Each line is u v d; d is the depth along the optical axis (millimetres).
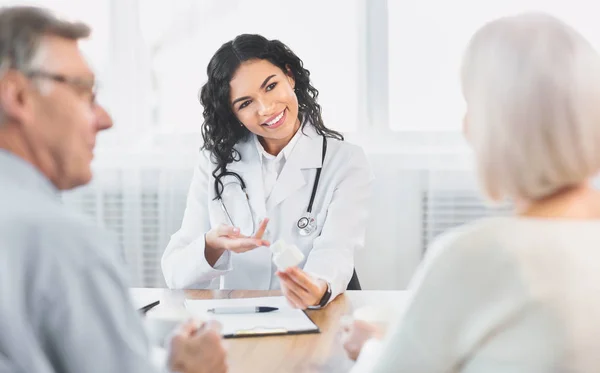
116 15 2750
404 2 2705
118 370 801
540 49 852
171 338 1091
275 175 2047
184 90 2746
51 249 784
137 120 2768
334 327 1442
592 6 2607
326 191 2023
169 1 2736
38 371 772
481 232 872
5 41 854
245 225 2016
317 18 2744
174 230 2771
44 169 887
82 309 788
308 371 1175
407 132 2742
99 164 2783
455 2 2678
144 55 2752
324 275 1732
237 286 1993
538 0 2635
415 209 2742
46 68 861
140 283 2826
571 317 802
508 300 825
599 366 798
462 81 922
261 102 1956
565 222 854
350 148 2086
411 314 884
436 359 860
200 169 2129
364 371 1096
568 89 839
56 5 2762
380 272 2777
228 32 2736
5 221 783
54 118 868
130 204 2787
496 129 868
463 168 2686
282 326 1423
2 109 854
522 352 813
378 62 2746
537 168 857
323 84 2771
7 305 765
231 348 1297
